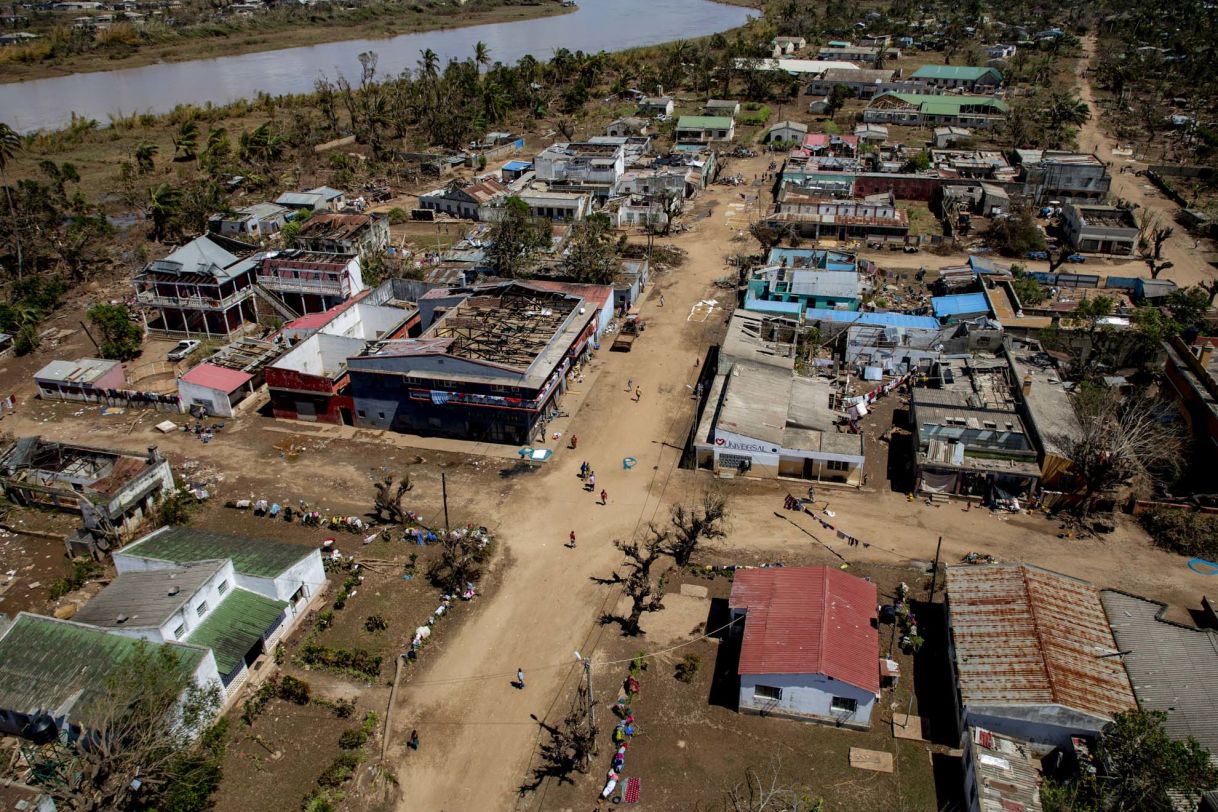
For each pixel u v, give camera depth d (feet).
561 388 281.13
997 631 167.73
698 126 592.60
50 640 164.25
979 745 150.20
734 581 186.50
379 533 218.18
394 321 319.47
